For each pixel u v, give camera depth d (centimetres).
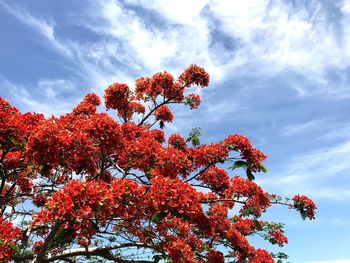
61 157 777
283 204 1064
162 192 745
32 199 1202
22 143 820
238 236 1096
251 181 1087
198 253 971
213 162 1052
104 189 686
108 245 916
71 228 689
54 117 990
